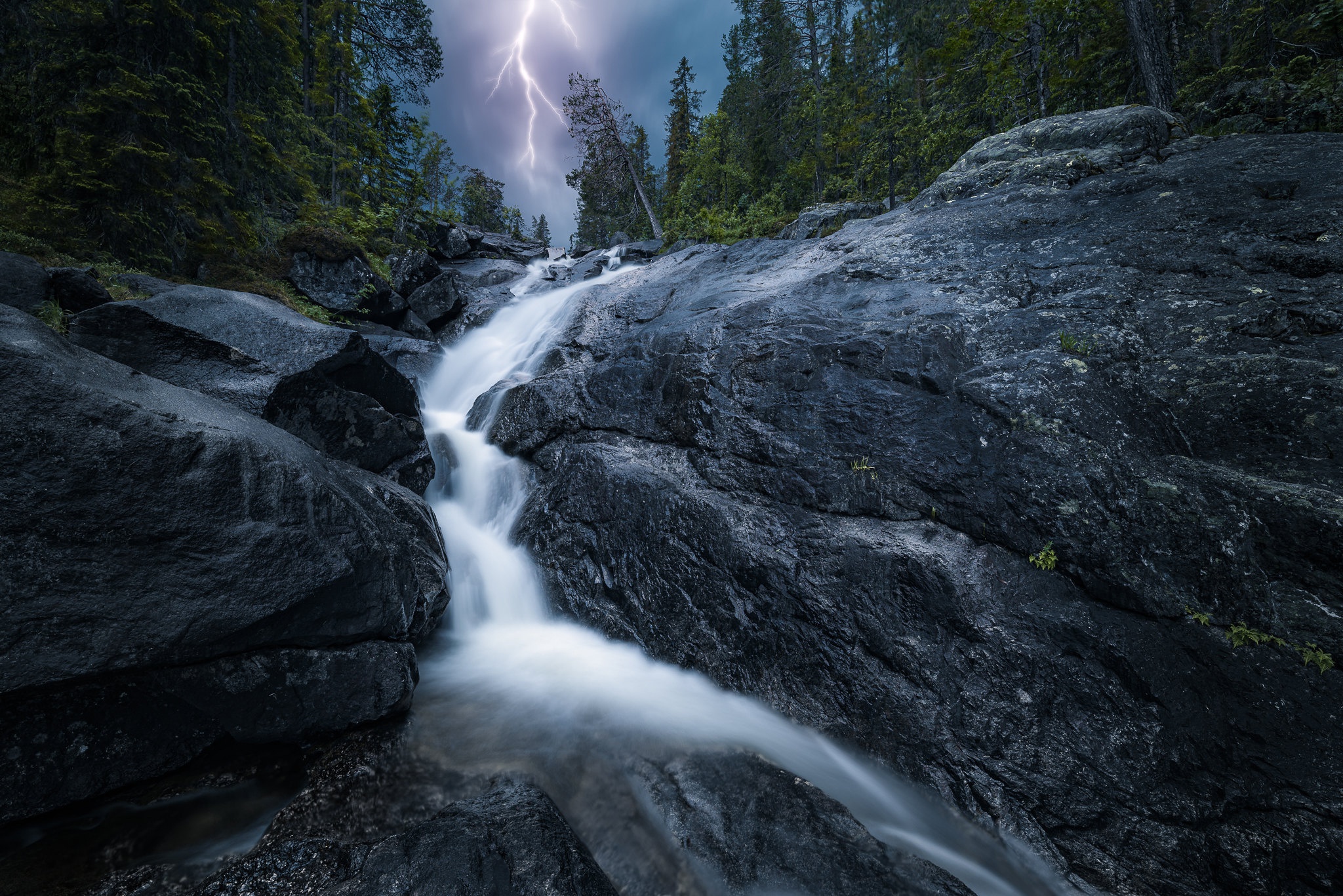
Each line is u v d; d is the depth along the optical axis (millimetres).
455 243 24016
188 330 5312
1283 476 4051
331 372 5867
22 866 2654
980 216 8391
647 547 5586
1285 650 3385
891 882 2895
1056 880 3186
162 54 10086
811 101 29312
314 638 3600
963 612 4008
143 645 2906
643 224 42156
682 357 6957
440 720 4047
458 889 2463
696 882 2918
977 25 20953
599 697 4500
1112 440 4379
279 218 14531
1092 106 18047
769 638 4652
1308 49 12000
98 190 8758
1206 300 5480
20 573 2613
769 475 5492
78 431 2848
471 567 5992
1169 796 3182
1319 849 2873
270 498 3443
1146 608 3666
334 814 3055
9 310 3291
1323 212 5891
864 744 3969
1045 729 3527
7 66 8656
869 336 5984
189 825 3004
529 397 7965
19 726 2752
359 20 27312
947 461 4723
